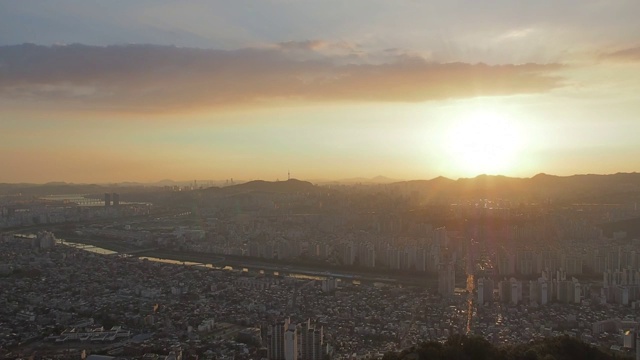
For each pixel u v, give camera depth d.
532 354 83.38
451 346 85.25
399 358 85.56
